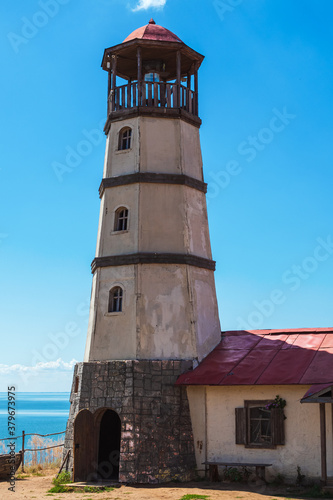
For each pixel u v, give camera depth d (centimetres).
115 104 2788
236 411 2294
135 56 2847
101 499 1912
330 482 2000
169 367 2394
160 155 2681
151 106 2727
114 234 2630
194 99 2862
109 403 2338
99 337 2530
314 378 2136
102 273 2606
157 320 2481
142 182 2628
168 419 2328
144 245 2562
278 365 2305
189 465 2311
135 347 2433
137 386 2330
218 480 2277
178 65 2777
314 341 2461
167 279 2534
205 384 2289
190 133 2789
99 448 2461
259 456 2225
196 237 2667
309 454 2139
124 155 2706
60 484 2209
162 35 2823
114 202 2673
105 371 2389
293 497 1920
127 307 2505
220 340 2653
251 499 1878
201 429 2353
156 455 2262
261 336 2616
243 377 2270
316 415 2158
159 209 2614
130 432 2264
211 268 2697
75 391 2530
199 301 2580
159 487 2158
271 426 2216
